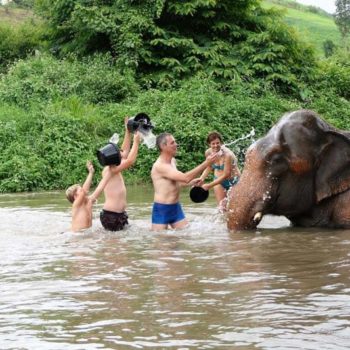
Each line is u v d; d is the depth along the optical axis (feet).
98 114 66.44
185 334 14.66
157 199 30.55
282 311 16.12
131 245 26.18
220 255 23.38
